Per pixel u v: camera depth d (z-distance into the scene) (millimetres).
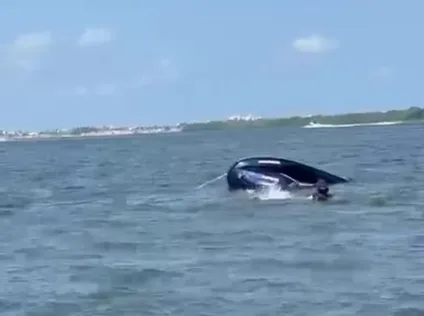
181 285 20969
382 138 135750
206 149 119875
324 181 38281
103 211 38125
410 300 18953
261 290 20188
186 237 28641
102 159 102250
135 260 24578
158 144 173750
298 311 18312
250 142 148375
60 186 55062
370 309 18344
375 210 34219
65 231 31531
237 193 39375
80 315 18641
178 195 43594
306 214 33469
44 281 22047
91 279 22078
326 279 21156
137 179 58344
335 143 118750
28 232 31578
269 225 30766
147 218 34500
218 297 19656
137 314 18531
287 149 100938
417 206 35188
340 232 28594
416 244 25656
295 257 24141
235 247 26219
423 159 69062
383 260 23312
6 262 24906
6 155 137625
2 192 51375
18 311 19094
